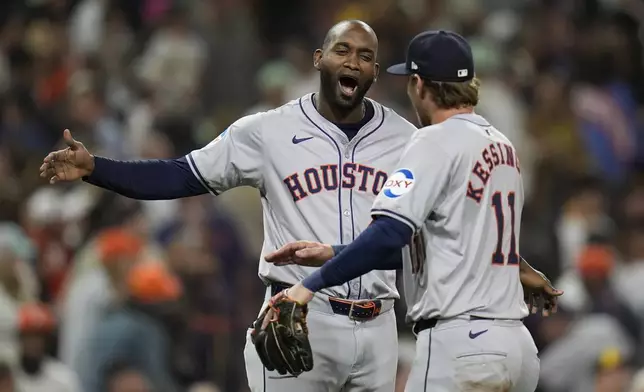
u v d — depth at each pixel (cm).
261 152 2681
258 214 5325
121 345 4150
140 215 4828
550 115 6125
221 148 2675
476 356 2470
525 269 2717
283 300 2419
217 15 6544
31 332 4003
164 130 5888
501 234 2522
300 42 6544
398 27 6519
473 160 2505
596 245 4744
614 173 6206
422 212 2425
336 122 2702
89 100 6006
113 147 5838
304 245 2466
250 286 5025
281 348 2417
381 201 2427
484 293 2495
